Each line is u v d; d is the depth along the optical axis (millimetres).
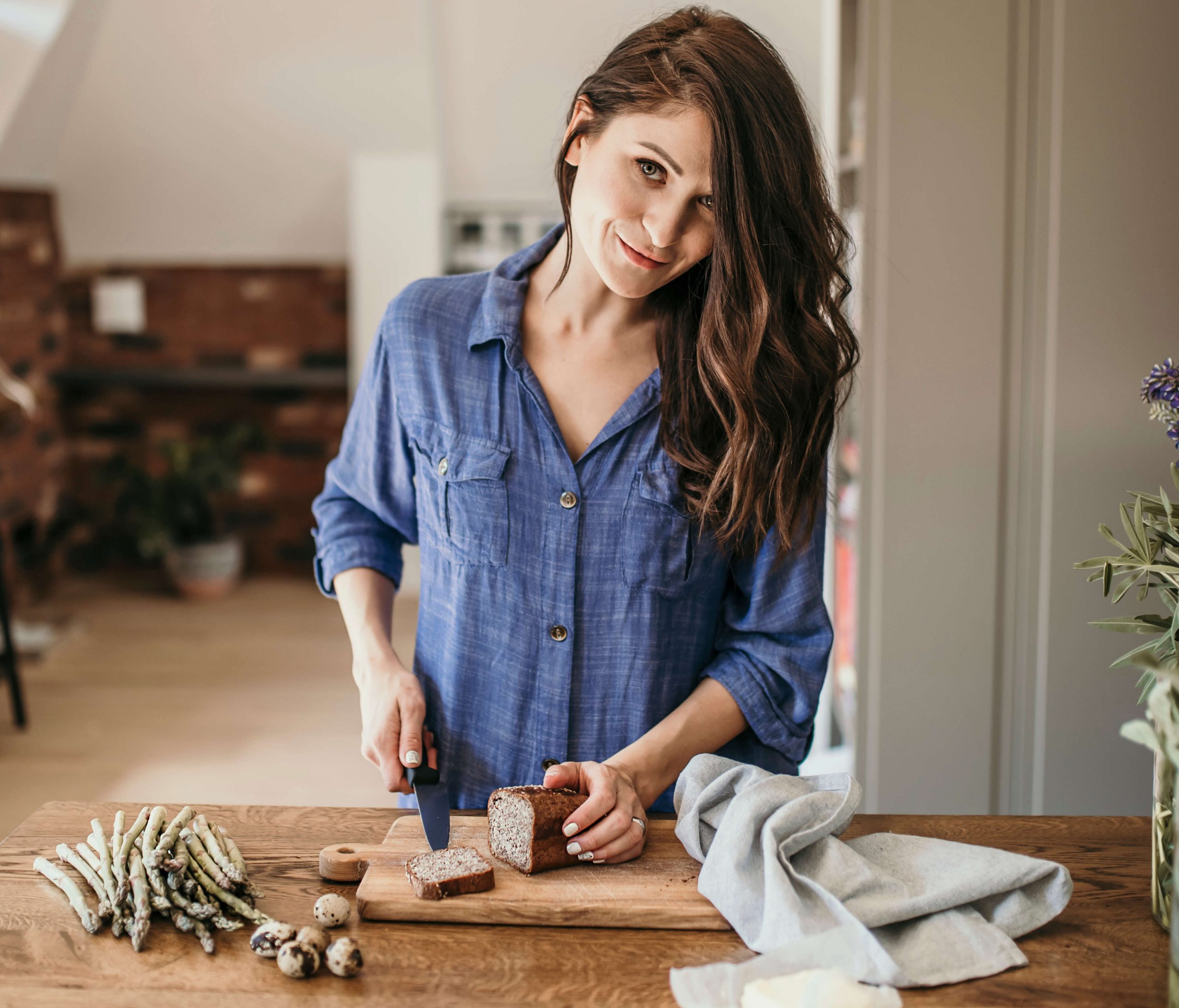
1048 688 2016
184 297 5566
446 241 5238
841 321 1270
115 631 4828
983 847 1115
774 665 1347
